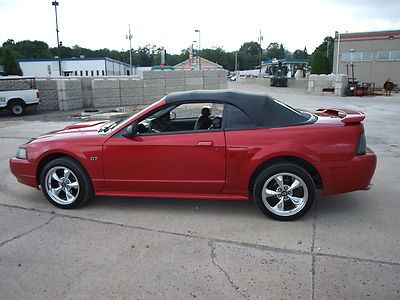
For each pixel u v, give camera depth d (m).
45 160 4.86
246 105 4.39
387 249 3.61
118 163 4.52
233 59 120.00
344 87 28.00
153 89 19.56
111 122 5.45
